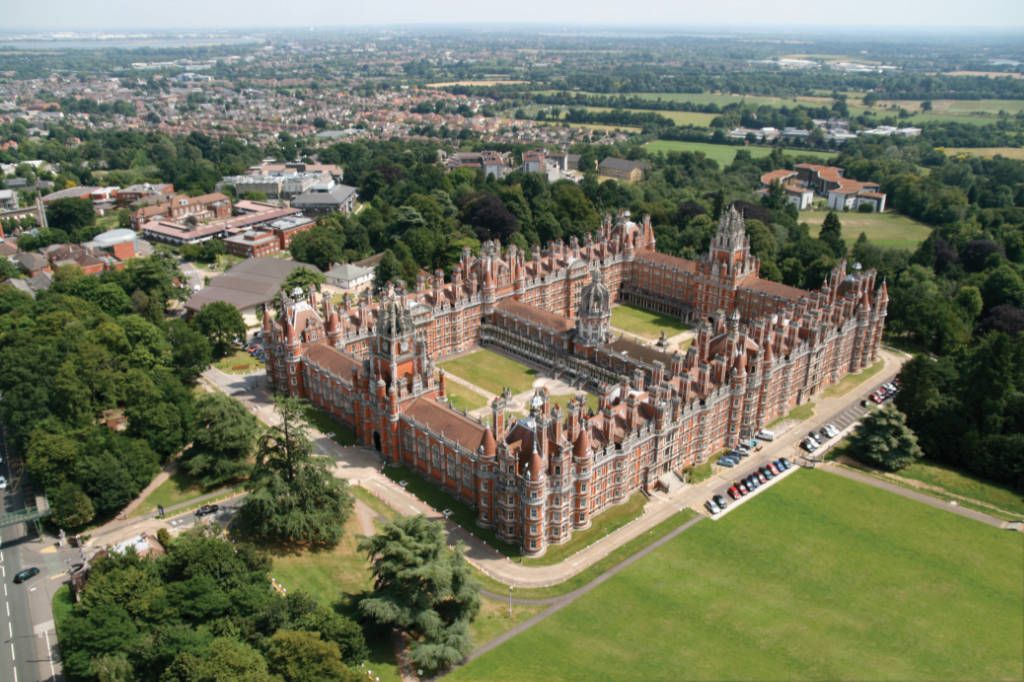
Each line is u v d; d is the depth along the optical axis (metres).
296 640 114.12
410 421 176.62
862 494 174.50
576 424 153.00
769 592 142.50
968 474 184.62
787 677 122.75
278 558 150.75
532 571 147.62
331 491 157.00
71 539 157.75
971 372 194.75
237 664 109.88
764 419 199.12
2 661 126.69
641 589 142.62
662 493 173.00
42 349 197.75
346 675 112.69
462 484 166.88
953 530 162.38
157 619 124.06
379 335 177.62
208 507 166.25
